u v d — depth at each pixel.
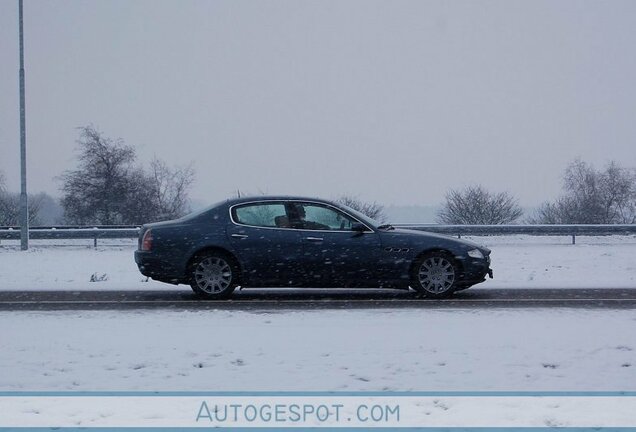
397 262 11.59
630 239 27.91
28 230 25.59
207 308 10.73
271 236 11.56
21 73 26.36
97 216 41.16
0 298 12.02
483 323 9.08
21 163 25.27
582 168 39.97
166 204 42.09
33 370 6.87
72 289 13.32
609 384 6.37
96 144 41.19
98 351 7.58
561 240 27.45
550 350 7.53
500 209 37.72
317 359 7.21
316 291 12.96
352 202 35.88
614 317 9.56
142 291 12.96
